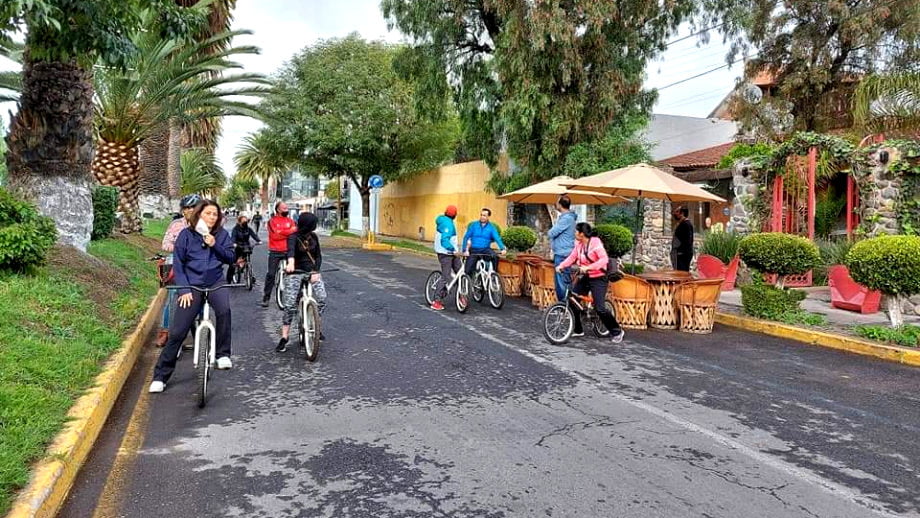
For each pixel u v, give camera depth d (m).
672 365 7.58
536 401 6.02
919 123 13.37
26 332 6.28
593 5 15.12
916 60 20.28
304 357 7.73
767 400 6.16
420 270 18.97
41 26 7.11
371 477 4.25
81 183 10.77
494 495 3.99
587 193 12.61
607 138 17.41
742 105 23.73
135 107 17.83
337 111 29.91
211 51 20.42
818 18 21.89
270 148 31.77
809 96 22.75
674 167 24.09
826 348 8.67
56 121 10.29
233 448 4.76
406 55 19.58
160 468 4.39
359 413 5.60
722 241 15.62
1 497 3.40
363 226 33.00
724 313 10.79
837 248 13.55
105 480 4.19
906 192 11.96
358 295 13.27
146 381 6.60
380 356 7.82
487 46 18.88
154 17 8.59
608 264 8.99
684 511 3.80
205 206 6.11
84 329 7.16
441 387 6.46
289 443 4.87
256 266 19.95
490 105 18.83
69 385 5.42
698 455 4.70
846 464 4.55
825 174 14.24
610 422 5.43
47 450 4.13
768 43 23.17
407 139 30.52
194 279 6.18
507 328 9.80
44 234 8.66
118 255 13.55
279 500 3.91
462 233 29.95
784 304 10.16
